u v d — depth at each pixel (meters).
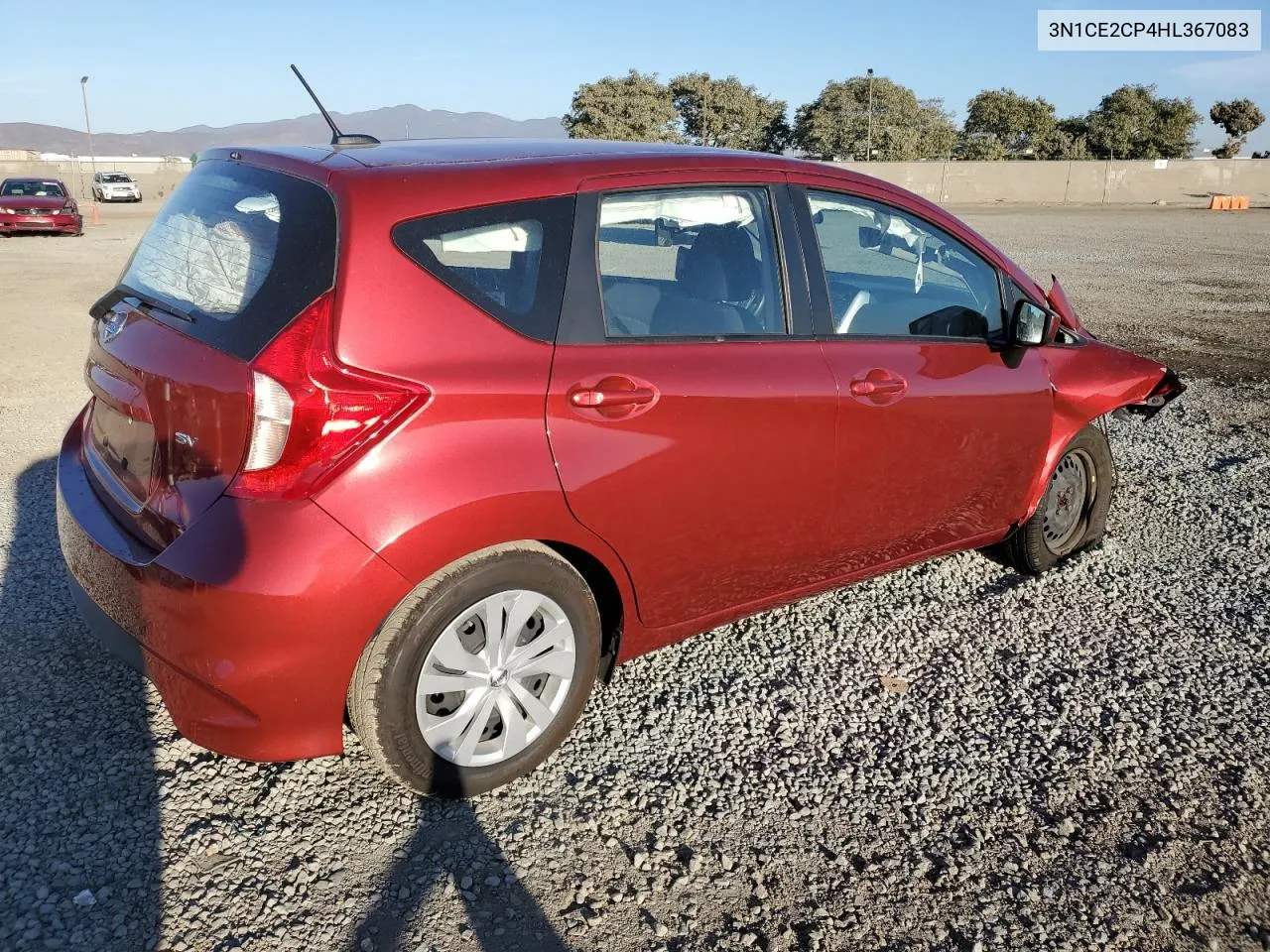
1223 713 3.43
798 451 3.23
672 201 3.06
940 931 2.46
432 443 2.50
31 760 2.95
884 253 3.60
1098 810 2.92
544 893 2.52
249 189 2.86
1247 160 51.66
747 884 2.59
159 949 2.29
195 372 2.52
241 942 2.32
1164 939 2.46
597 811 2.83
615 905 2.49
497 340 2.65
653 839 2.74
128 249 20.77
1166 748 3.23
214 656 2.42
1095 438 4.52
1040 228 28.83
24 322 11.03
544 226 2.80
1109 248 21.80
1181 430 7.11
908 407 3.51
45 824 2.68
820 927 2.46
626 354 2.87
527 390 2.65
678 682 3.54
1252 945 2.45
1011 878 2.65
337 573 2.41
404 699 2.60
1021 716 3.39
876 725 3.32
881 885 2.61
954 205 47.91
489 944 2.35
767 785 2.98
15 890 2.44
